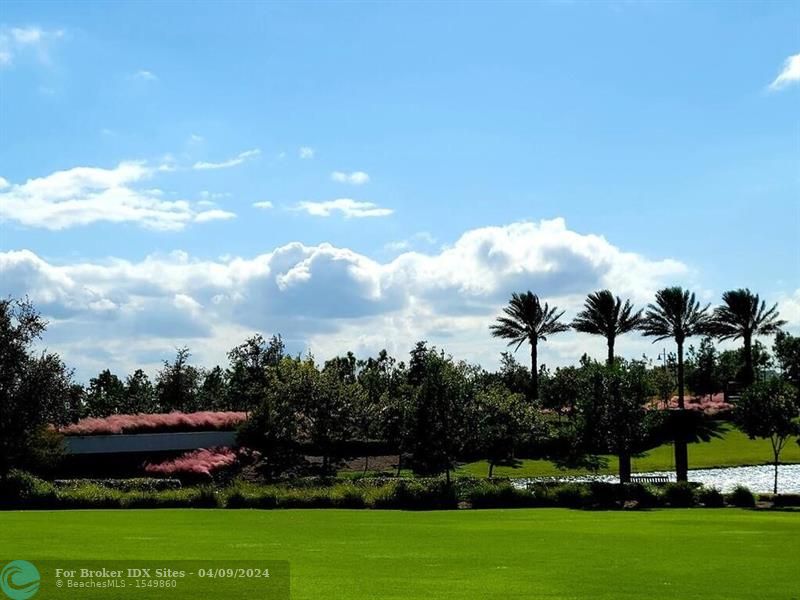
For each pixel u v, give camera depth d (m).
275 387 58.44
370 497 36.47
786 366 112.88
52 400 45.00
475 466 68.06
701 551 19.58
